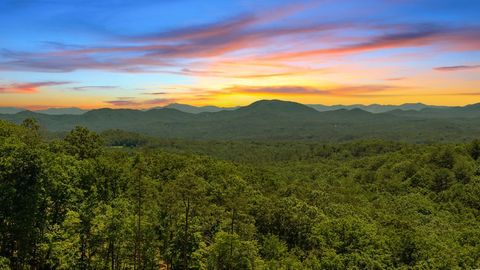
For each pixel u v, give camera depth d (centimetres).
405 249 4884
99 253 3688
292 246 5325
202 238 4306
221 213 4431
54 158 3575
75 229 3375
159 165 7412
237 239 3947
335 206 7212
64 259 3347
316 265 4444
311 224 5412
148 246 3778
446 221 7381
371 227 5203
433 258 4603
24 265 3294
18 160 2956
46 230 3262
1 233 3028
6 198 2844
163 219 3888
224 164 9319
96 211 3550
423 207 8575
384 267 4428
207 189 5084
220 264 3866
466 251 4944
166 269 4284
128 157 7944
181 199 3816
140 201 3928
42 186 3062
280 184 9438
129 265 3972
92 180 3966
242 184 6406
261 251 4797
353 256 4444
